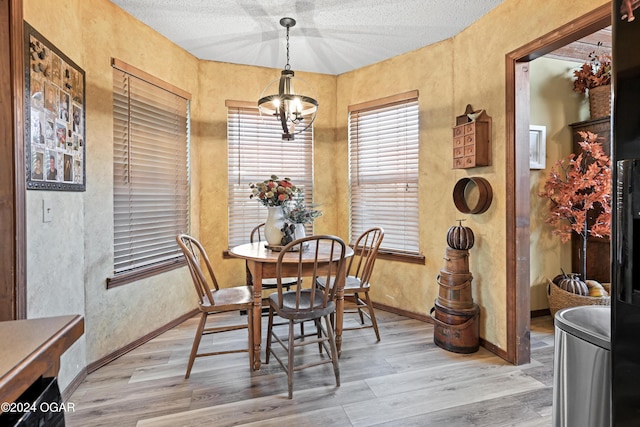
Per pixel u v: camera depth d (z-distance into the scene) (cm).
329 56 329
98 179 233
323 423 175
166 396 197
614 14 92
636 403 88
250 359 227
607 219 290
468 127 256
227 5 243
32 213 167
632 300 88
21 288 156
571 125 332
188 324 310
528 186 234
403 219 336
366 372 225
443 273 264
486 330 259
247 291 252
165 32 281
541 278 333
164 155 296
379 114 351
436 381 214
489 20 249
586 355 104
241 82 346
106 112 239
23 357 68
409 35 286
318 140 373
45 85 176
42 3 176
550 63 329
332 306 215
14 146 153
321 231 375
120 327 249
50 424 77
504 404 191
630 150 88
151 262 283
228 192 347
